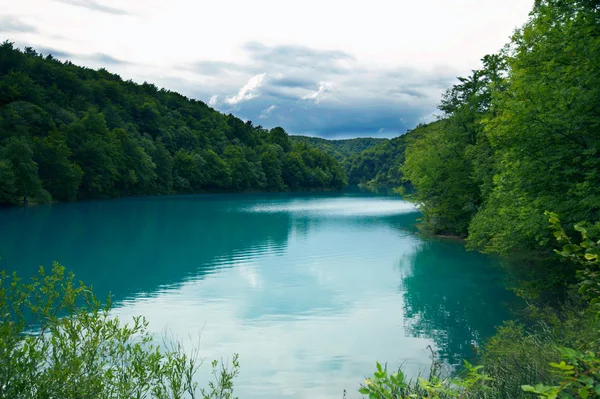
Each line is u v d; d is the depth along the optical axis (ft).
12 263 87.15
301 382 38.22
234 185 426.10
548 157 44.50
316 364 42.14
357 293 68.08
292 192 457.27
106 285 72.08
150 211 207.41
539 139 44.75
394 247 110.01
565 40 42.47
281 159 506.07
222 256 98.32
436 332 51.06
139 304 61.31
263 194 407.03
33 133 283.79
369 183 628.69
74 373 13.70
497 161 77.36
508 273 79.51
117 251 102.94
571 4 43.19
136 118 465.47
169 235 129.29
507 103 47.26
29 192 213.87
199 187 402.93
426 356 44.11
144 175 333.42
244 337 49.08
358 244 114.62
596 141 42.06
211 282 74.79
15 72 370.32
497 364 30.22
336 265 89.30
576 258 11.47
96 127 320.09
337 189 538.47
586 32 40.32
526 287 54.90
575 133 43.68
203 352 44.42
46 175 247.91
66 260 91.81
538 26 47.01
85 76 520.83
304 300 63.87
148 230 139.13
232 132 563.07
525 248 57.47
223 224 157.48
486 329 51.85
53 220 161.99
